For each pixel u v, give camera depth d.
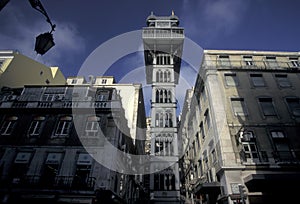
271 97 18.89
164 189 21.00
